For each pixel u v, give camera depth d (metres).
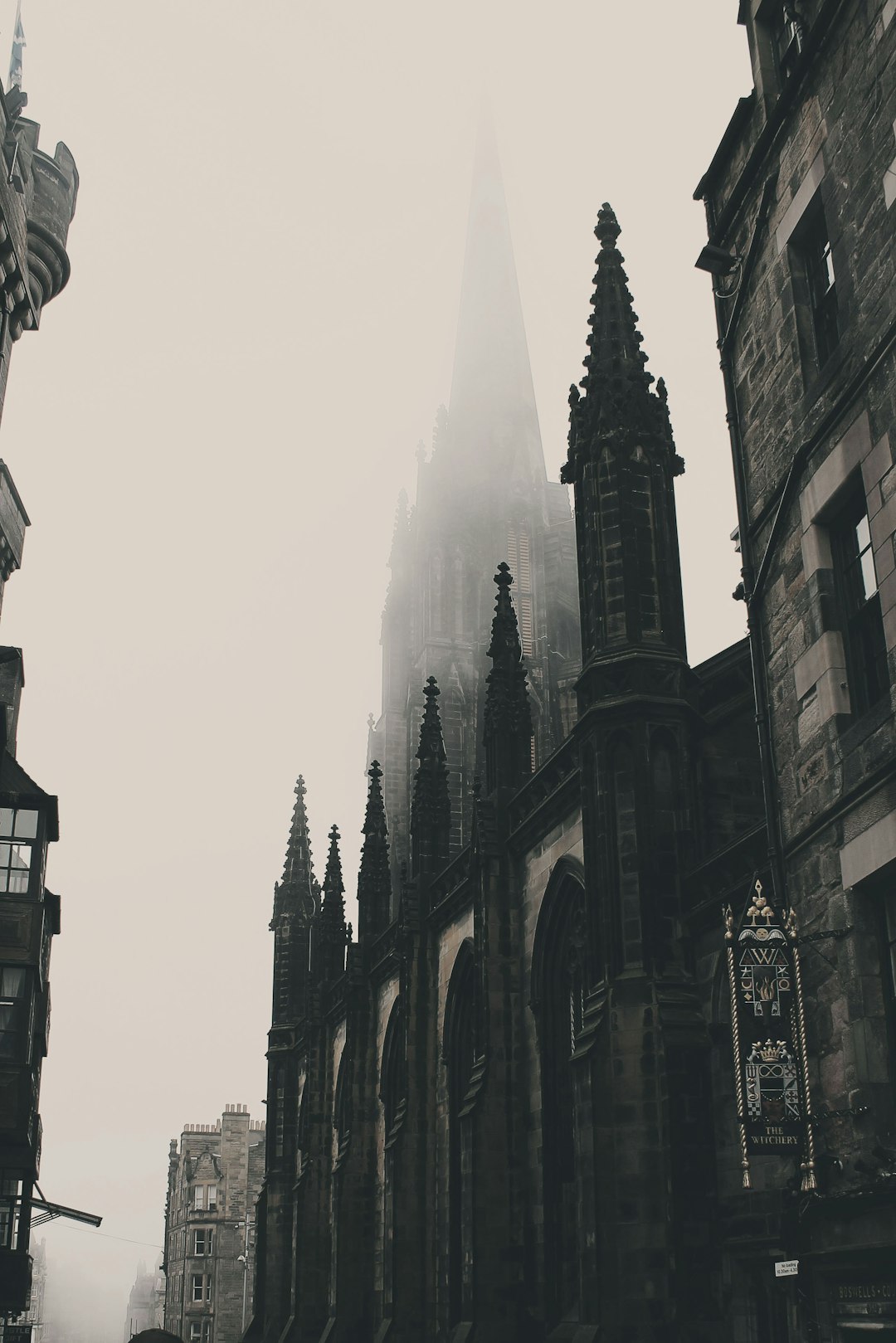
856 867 20.30
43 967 59.56
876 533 20.39
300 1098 78.12
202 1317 133.62
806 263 24.52
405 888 51.84
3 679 59.81
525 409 129.12
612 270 36.25
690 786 31.16
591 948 30.98
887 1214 18.50
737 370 26.83
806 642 22.77
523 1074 39.94
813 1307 20.45
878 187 20.86
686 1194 27.42
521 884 41.56
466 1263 38.28
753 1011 21.05
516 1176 39.06
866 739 20.38
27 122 58.53
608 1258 27.95
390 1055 56.94
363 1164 57.69
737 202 27.05
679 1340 26.42
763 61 26.55
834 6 22.39
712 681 32.94
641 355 35.41
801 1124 20.55
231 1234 136.12
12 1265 49.16
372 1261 56.25
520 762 44.38
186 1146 144.88
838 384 22.12
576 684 33.38
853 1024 19.94
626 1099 28.52
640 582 32.94
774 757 23.88
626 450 33.91
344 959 72.25
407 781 110.56
